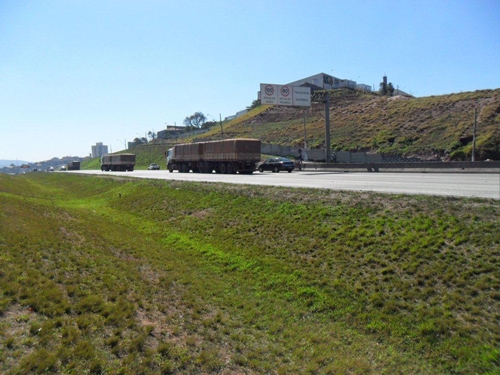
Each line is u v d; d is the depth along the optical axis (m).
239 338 7.12
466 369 5.93
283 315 8.33
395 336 7.05
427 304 7.61
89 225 16.09
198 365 5.93
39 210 17.03
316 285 9.40
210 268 11.84
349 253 10.34
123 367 5.38
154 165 69.38
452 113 62.34
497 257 8.25
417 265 8.84
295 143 69.38
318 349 6.87
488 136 49.66
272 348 6.89
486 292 7.43
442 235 9.63
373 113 73.88
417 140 57.44
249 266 11.38
